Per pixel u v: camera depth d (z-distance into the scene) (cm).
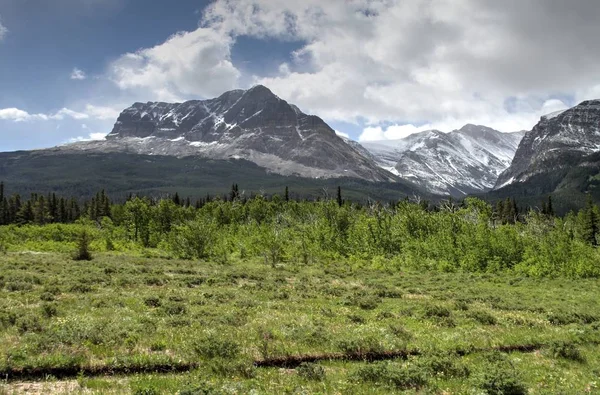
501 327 2559
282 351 1755
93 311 2320
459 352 1995
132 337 1780
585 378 1652
